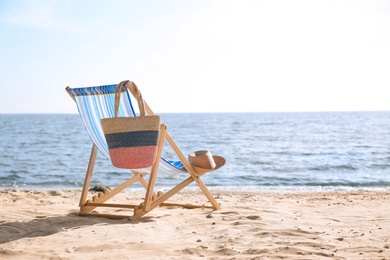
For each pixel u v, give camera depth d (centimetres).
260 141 3631
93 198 556
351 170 1617
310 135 4509
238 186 1184
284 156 2252
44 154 2386
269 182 1288
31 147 2948
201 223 479
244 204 650
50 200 691
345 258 337
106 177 1395
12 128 6788
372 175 1459
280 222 477
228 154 2406
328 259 335
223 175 1452
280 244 379
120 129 446
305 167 1719
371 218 512
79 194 841
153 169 518
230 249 360
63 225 466
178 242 392
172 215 529
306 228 448
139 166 454
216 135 4722
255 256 341
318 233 423
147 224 473
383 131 5278
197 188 1062
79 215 534
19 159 2072
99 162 1912
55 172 1545
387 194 879
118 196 783
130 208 531
